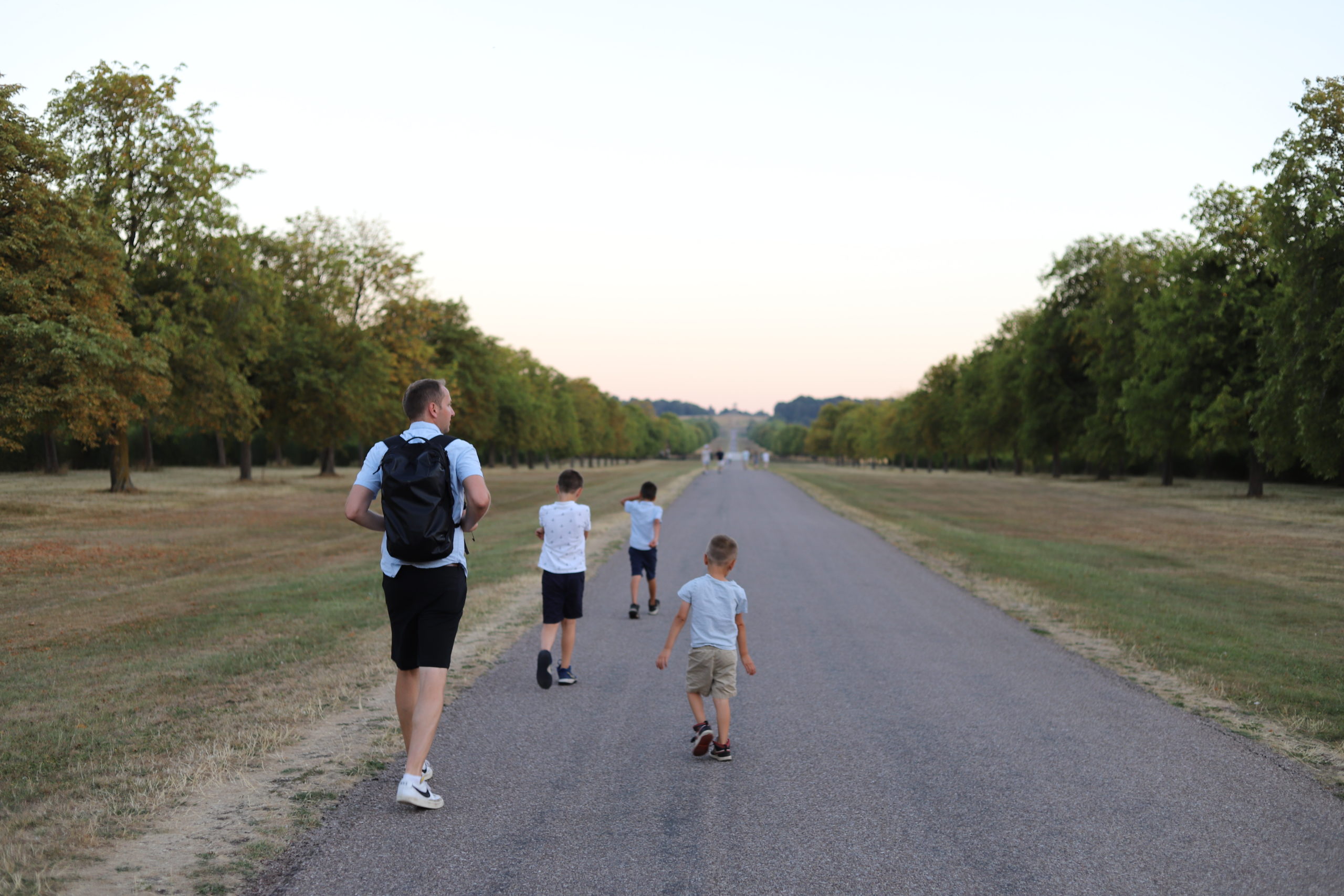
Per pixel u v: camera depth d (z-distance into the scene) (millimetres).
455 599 4328
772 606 10977
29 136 20719
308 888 3344
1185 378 38906
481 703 6277
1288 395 26453
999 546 18516
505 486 47906
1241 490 44469
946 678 7316
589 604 10984
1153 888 3496
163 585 12578
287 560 15891
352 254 44562
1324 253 24750
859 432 141375
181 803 4234
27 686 6789
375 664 7371
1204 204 39219
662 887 3416
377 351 41781
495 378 61688
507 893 3340
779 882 3479
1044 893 3424
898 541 19203
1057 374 58219
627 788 4594
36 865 3484
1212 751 5418
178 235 30297
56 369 19672
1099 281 56844
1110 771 4988
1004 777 4855
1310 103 25219
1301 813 4363
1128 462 56906
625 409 167500
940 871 3617
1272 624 10508
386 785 4535
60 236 20703
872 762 5086
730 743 5430
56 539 17734
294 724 5629
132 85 29438
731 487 47438
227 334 31922
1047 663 7945
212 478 46031
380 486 4414
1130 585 13344
